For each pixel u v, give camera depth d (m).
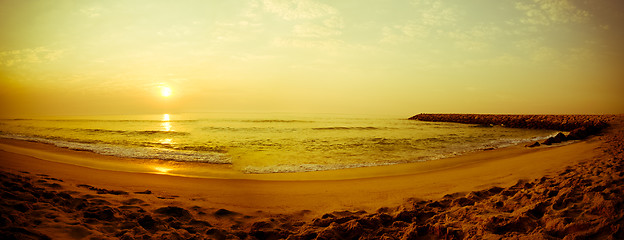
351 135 23.55
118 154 12.10
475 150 14.52
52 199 4.59
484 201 5.20
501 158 11.51
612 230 3.01
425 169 9.69
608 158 8.59
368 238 3.86
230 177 8.48
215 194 6.52
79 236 3.35
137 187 6.92
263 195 6.52
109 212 4.19
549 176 7.17
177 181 7.71
